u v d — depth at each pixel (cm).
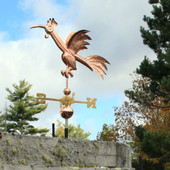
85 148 1198
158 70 2077
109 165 1238
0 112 3366
